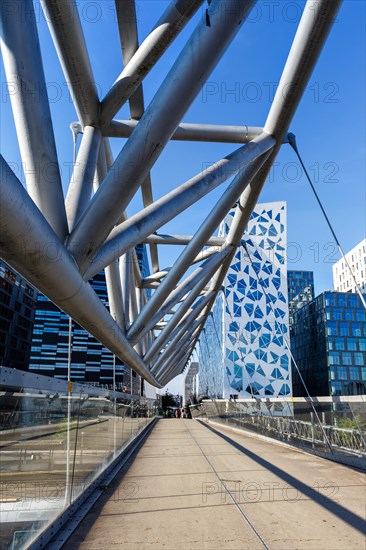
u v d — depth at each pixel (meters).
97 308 7.02
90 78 6.60
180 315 20.70
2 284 91.69
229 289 67.12
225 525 6.30
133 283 20.95
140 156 5.47
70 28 5.66
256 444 18.77
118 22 7.67
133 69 6.75
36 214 3.50
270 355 65.06
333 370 74.12
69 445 6.71
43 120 4.82
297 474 10.73
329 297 77.81
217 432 27.05
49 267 4.17
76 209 6.23
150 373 27.16
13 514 4.52
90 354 99.75
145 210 7.70
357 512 7.05
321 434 14.36
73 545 5.43
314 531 6.05
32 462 5.07
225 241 19.86
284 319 67.25
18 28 4.50
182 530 6.05
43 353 98.38
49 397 5.70
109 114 7.24
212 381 76.62
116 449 12.62
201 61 5.49
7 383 4.28
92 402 8.82
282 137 10.97
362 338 76.25
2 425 4.26
